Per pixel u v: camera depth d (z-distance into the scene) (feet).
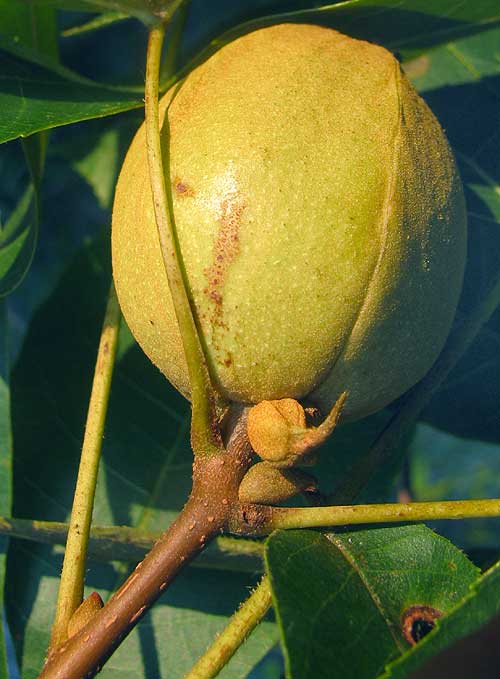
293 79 0.61
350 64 0.62
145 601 0.59
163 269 0.60
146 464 0.75
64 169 0.86
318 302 0.59
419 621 0.59
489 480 1.24
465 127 0.77
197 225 0.59
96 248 0.77
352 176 0.59
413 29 0.69
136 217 0.61
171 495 0.74
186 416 0.75
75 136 0.85
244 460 0.60
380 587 0.59
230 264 0.59
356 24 0.68
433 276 0.61
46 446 0.74
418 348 0.61
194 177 0.59
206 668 0.58
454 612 0.53
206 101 0.61
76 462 0.74
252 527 0.60
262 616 0.59
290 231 0.59
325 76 0.61
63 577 0.62
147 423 0.75
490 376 0.74
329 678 0.55
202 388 0.60
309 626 0.56
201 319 0.59
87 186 0.85
